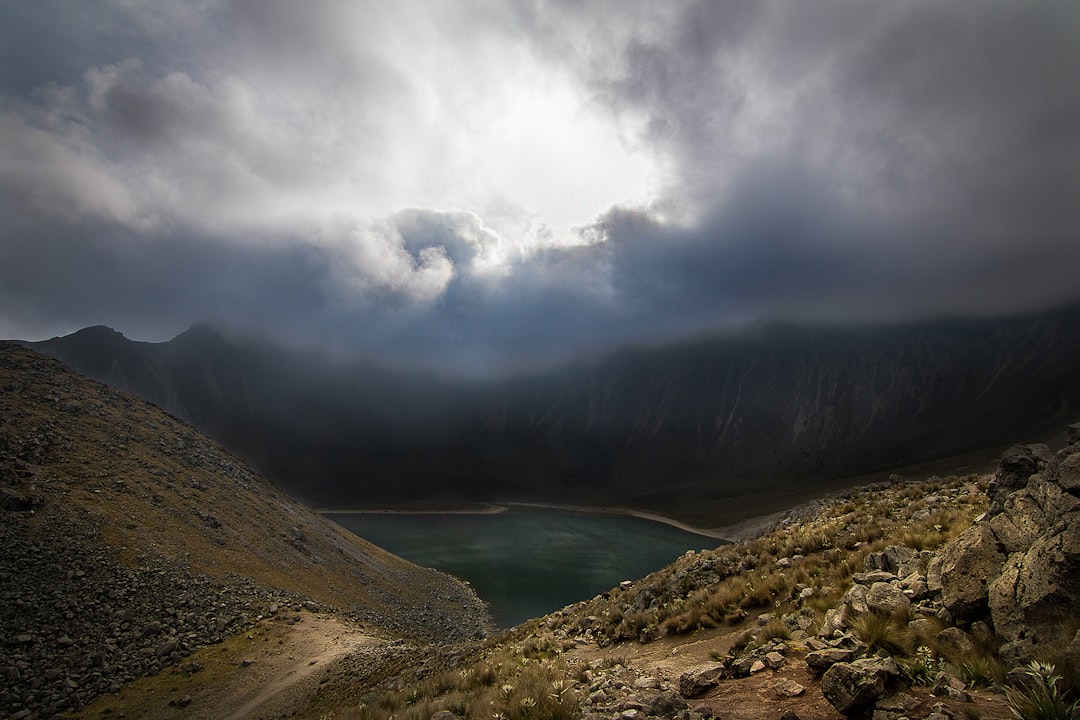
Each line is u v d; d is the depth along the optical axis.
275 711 35.75
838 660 10.44
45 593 49.44
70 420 84.81
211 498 84.69
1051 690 7.19
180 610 53.69
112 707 38.44
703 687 11.62
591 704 11.92
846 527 23.27
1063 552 9.16
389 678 34.25
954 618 10.71
